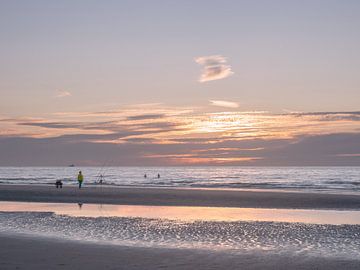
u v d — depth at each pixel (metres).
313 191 52.94
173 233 20.61
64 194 45.38
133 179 102.38
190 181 90.06
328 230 21.47
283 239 19.12
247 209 31.81
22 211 30.12
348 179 98.88
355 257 15.64
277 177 117.88
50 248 16.94
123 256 15.58
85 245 17.61
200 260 15.04
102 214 28.38
